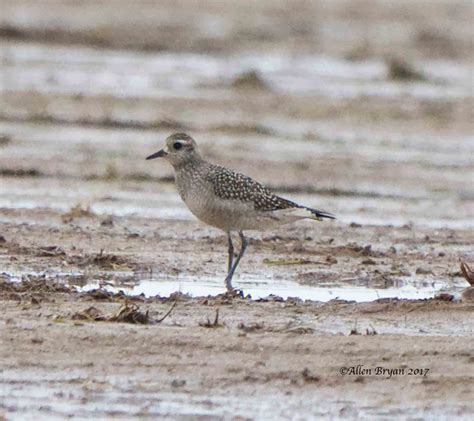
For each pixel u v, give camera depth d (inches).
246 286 609.6
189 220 763.4
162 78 1362.0
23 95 1195.9
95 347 478.9
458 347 493.4
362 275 642.2
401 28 1843.0
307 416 430.0
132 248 681.6
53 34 1600.6
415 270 658.8
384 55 1621.6
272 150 1018.7
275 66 1505.9
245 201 610.2
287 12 1930.4
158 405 435.5
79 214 759.1
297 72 1465.3
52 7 1815.9
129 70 1407.5
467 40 1763.0
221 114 1177.4
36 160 927.7
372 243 727.7
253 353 479.8
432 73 1497.3
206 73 1418.6
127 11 1835.6
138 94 1252.5
